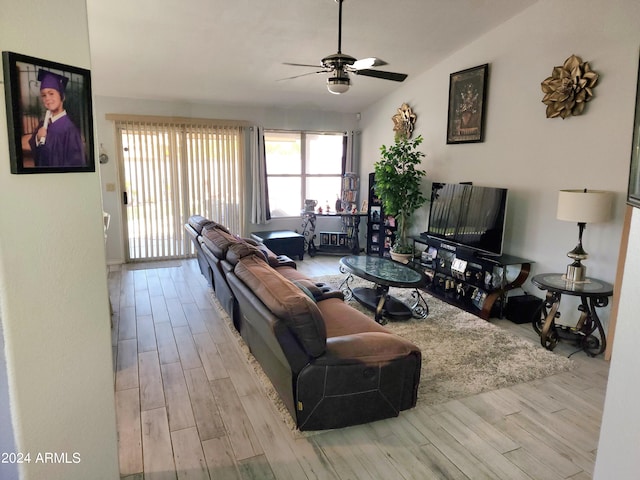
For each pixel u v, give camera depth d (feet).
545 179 13.79
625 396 4.00
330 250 23.82
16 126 4.17
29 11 4.33
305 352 7.60
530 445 7.83
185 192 21.30
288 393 8.10
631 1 11.07
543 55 13.55
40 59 4.38
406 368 8.32
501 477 7.04
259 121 22.45
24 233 4.41
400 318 13.88
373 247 23.26
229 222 22.57
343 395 7.90
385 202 18.93
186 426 8.23
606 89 11.81
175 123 20.57
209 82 18.56
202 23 13.48
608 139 11.85
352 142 24.47
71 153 4.81
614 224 11.78
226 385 9.73
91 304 5.21
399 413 8.69
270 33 14.37
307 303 7.29
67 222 4.84
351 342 7.99
